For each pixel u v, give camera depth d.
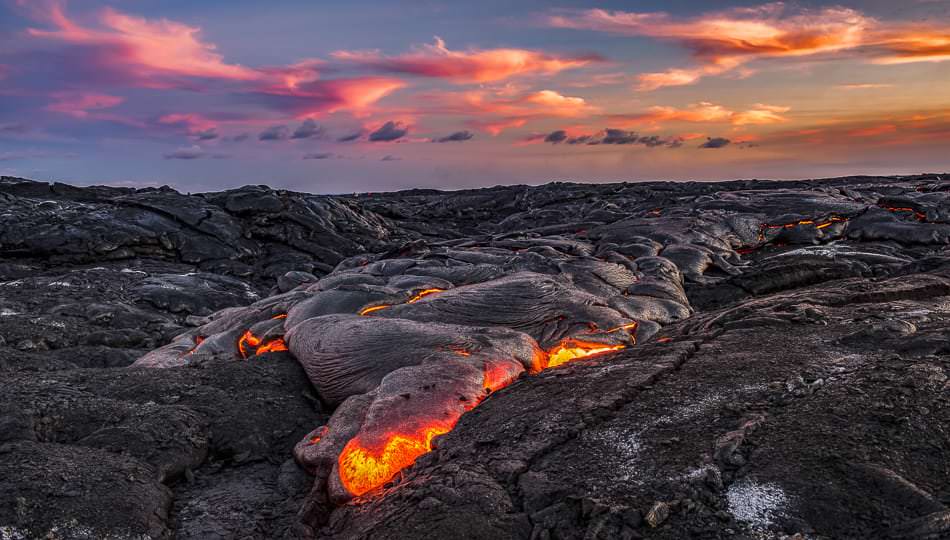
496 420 6.88
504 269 15.23
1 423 7.33
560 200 38.50
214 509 6.66
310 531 6.06
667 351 8.30
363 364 9.20
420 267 15.66
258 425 8.45
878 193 24.48
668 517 4.67
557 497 5.17
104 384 9.28
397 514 5.41
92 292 18.02
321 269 24.70
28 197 28.53
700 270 15.95
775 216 20.94
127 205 25.47
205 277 20.48
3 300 16.52
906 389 5.95
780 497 4.70
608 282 14.05
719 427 5.83
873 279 11.88
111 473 6.41
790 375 6.76
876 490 4.61
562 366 8.66
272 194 27.66
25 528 5.36
